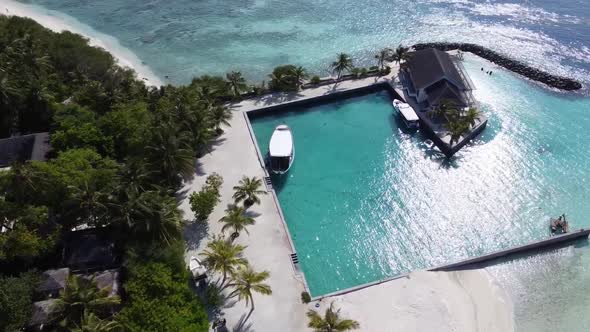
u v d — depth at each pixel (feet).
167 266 130.62
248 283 126.72
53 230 143.33
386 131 217.97
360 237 168.45
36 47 228.22
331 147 209.05
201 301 134.82
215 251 134.51
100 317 122.83
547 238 161.48
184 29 312.71
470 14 329.72
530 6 338.54
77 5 347.36
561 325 138.31
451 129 198.90
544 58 274.77
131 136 176.86
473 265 155.43
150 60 275.80
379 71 252.21
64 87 216.13
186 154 166.50
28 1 352.28
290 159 192.24
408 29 312.50
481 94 241.96
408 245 165.27
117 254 144.77
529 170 194.29
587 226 168.86
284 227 161.17
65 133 175.32
